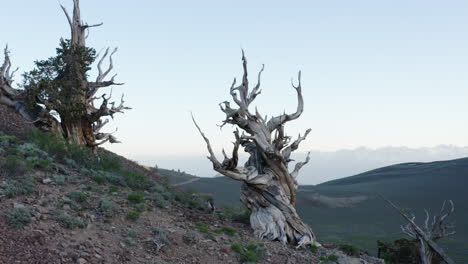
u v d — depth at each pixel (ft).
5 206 38.70
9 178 46.65
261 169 70.74
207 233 53.01
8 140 65.92
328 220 343.26
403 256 101.24
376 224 328.49
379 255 107.04
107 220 44.55
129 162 102.83
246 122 70.23
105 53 87.10
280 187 68.95
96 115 84.74
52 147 68.13
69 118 82.28
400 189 519.60
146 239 43.47
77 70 81.61
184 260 42.04
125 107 88.48
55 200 44.75
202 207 71.97
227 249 49.06
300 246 62.85
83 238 38.37
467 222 342.44
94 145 88.33
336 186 569.23
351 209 401.90
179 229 50.44
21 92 81.30
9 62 82.17
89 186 53.98
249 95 71.15
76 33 87.35
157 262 38.58
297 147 73.82
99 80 86.07
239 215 71.20
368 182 625.82
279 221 64.34
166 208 59.16
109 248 38.42
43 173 53.67
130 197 54.44
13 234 33.71
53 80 80.79
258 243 56.24
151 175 97.55
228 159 64.23
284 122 72.43
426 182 549.95
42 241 34.37
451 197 463.83
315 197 440.86
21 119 88.84
